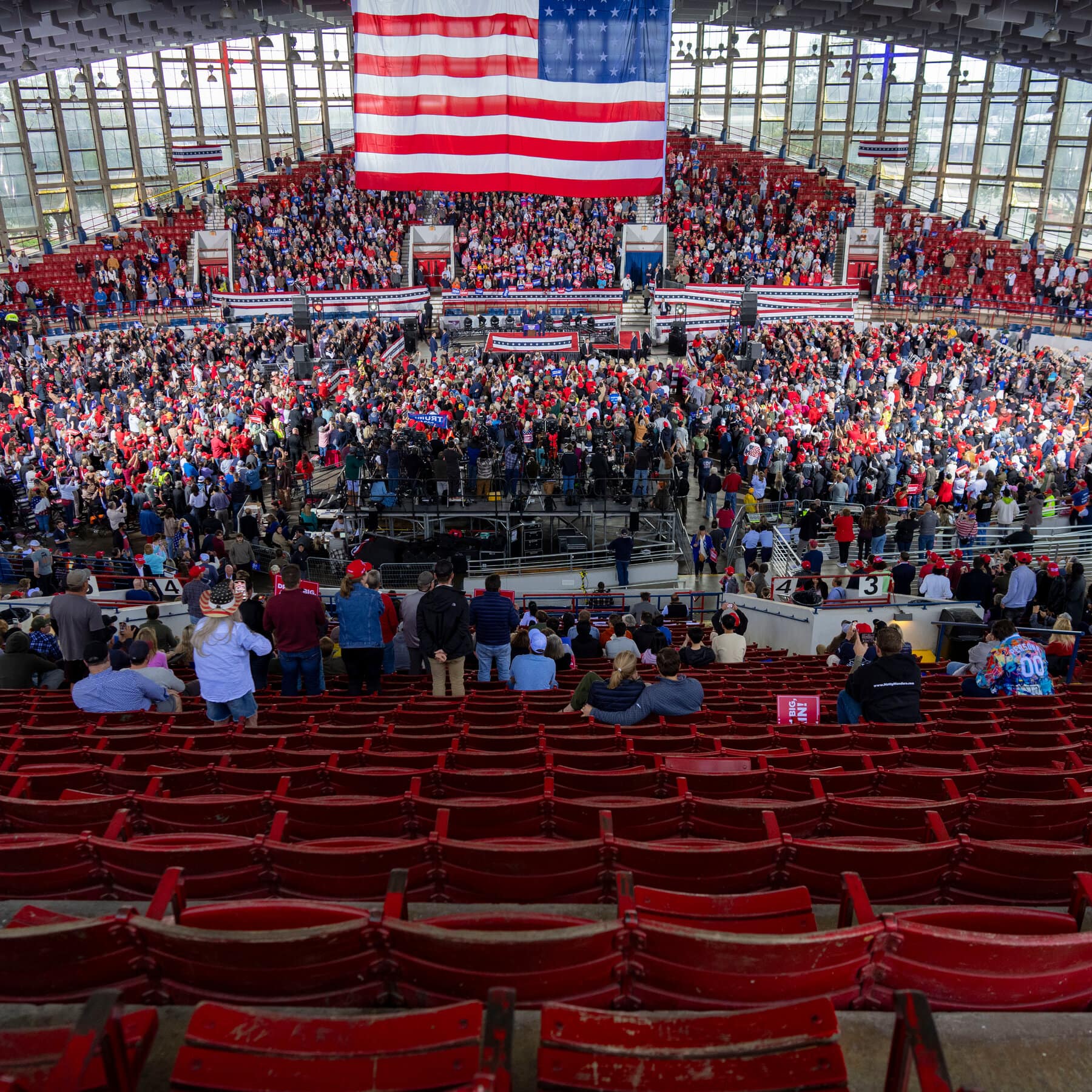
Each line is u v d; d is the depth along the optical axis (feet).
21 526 66.54
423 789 15.20
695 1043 6.46
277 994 7.85
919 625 41.55
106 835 11.91
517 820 13.08
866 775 15.33
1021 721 21.16
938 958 7.80
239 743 18.75
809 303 120.67
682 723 20.79
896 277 131.13
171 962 7.75
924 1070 5.51
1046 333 117.50
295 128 159.02
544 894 10.87
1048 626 38.47
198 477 64.23
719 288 118.83
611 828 11.30
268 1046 6.34
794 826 12.96
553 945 7.41
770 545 53.83
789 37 154.10
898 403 83.15
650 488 64.85
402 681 30.66
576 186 60.23
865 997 7.95
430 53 58.18
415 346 112.06
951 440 71.46
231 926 8.45
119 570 55.83
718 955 7.57
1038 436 76.18
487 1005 5.87
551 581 56.70
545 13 57.62
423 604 24.86
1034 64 114.73
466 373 87.10
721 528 58.13
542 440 69.56
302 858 10.61
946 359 100.32
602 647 35.50
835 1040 6.34
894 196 148.15
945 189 150.51
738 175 145.89
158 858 10.66
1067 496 65.05
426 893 10.92
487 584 28.68
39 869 10.88
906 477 65.87
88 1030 5.71
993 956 7.80
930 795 15.40
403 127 59.16
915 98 146.51
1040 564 43.86
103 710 21.63
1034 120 135.95
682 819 13.10
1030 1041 7.75
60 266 127.34
